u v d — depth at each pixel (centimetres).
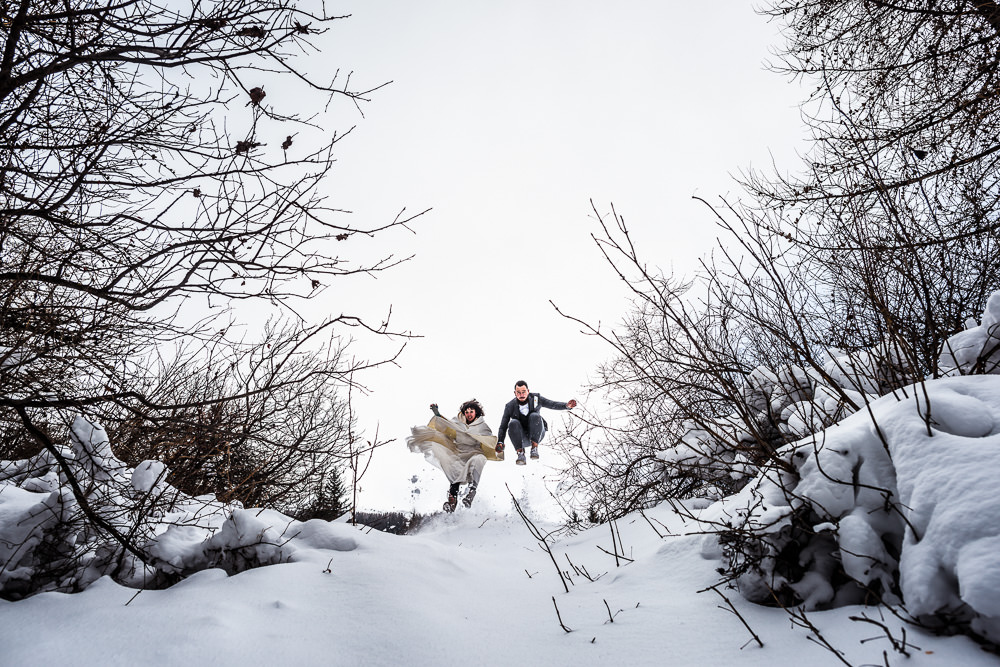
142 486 313
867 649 189
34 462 373
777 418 352
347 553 345
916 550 197
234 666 210
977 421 223
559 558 450
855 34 555
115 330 300
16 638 222
